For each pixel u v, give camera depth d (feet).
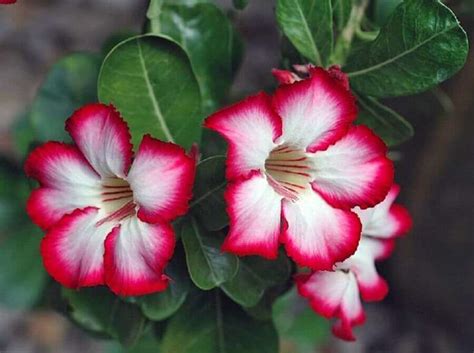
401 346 2.56
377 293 1.19
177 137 1.14
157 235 0.99
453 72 1.09
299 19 1.13
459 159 2.19
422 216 2.34
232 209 0.97
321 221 1.03
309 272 1.14
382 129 1.19
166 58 1.12
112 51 1.09
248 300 1.12
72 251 1.03
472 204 2.25
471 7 1.39
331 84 1.02
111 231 1.02
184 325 1.20
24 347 2.54
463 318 2.46
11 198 1.60
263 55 2.99
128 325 1.20
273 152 1.05
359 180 1.04
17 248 1.59
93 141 1.02
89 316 1.21
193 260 1.06
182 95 1.13
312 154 1.04
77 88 1.35
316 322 1.87
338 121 1.02
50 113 1.34
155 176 0.97
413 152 2.25
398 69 1.11
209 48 1.26
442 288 2.44
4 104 2.87
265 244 0.99
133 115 1.13
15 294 1.58
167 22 1.24
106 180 1.05
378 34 1.11
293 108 1.01
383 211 1.16
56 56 3.03
